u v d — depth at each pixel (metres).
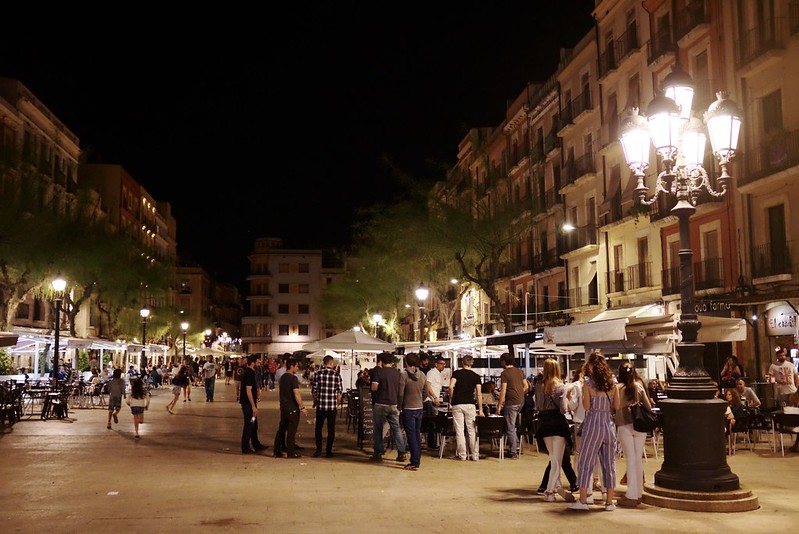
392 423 13.98
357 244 53.03
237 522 8.41
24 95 44.03
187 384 32.78
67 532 7.89
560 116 40.66
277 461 13.81
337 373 14.99
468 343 25.89
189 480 11.41
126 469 12.55
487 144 48.75
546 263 42.00
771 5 23.36
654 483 9.77
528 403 16.38
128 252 45.69
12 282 33.03
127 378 36.72
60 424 21.42
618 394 9.35
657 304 17.66
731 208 25.02
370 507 9.34
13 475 11.84
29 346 32.03
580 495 9.21
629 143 10.44
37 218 30.66
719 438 9.41
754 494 9.41
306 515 8.82
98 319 56.16
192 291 108.19
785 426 14.36
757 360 23.25
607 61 34.91
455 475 12.16
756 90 24.00
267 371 50.12
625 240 33.38
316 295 110.94
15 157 31.23
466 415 14.20
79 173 63.16
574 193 39.00
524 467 13.17
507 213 32.62
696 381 9.62
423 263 40.78
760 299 20.59
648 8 30.62
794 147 22.08
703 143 10.06
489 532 8.01
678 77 10.38
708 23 26.11
